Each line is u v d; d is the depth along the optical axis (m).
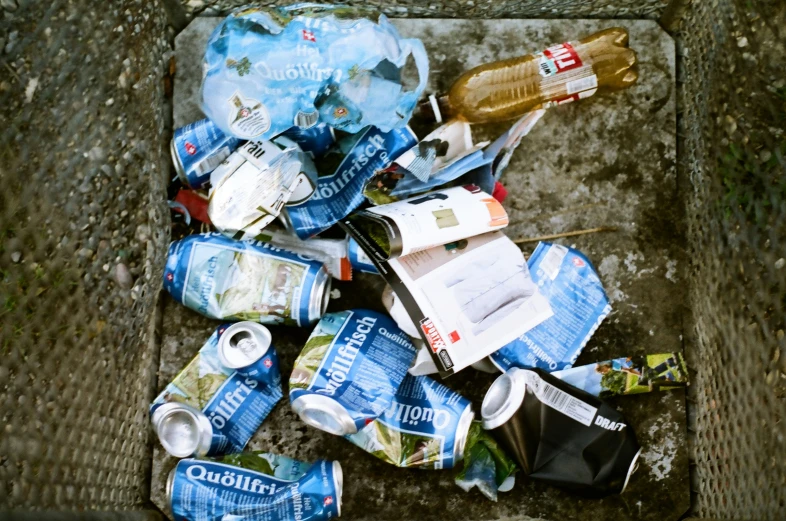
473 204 1.46
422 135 1.63
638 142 1.65
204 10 1.68
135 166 1.61
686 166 1.65
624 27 1.68
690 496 1.55
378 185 1.50
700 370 1.58
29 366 1.41
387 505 1.52
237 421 1.50
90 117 1.59
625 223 1.63
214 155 1.52
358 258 1.49
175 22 1.67
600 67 1.61
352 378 1.42
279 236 1.53
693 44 1.67
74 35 1.59
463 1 1.68
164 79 1.65
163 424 1.45
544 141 1.65
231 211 1.45
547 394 1.43
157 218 1.61
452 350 1.42
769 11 1.60
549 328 1.52
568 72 1.59
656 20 1.69
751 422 1.47
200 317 1.57
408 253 1.42
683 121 1.67
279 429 1.54
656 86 1.67
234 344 1.46
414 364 1.46
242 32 1.31
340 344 1.45
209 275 1.47
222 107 1.35
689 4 1.63
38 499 1.30
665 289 1.61
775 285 1.50
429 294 1.43
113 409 1.50
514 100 1.60
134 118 1.62
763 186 1.56
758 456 1.44
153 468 1.53
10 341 1.41
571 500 1.52
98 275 1.55
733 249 1.58
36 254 1.49
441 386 1.47
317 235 1.56
